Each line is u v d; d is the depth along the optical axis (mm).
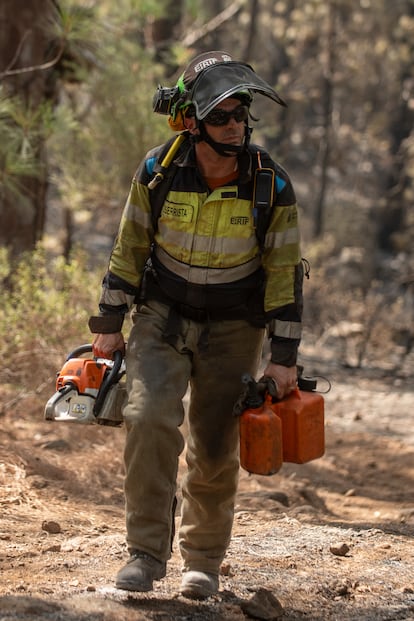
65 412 5812
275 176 5574
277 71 47094
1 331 11461
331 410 17406
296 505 10094
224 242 5613
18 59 14500
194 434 5949
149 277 5852
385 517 9836
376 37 44344
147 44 22047
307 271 6020
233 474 5992
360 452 13633
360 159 51844
